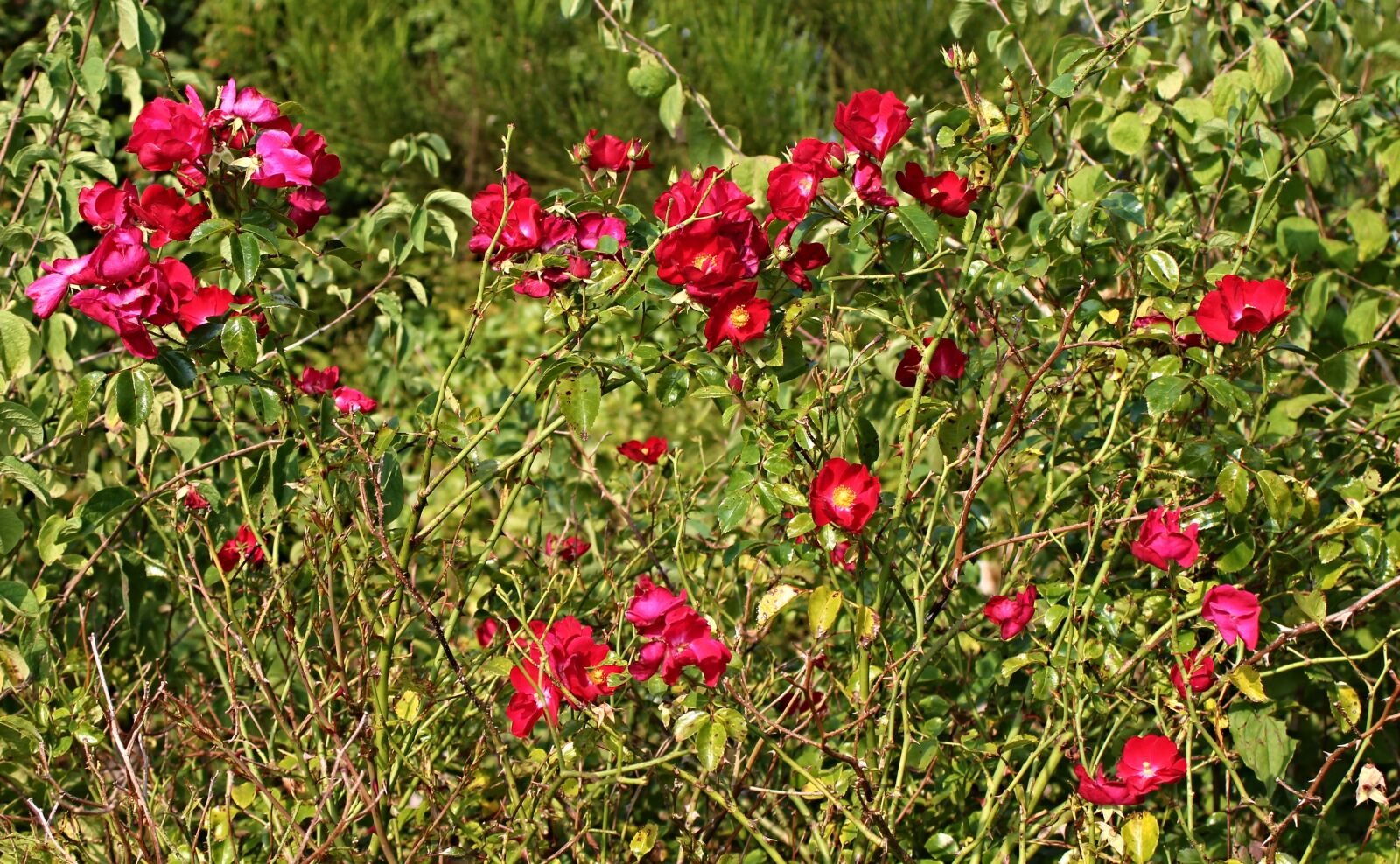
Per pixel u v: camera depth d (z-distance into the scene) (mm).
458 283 5602
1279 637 1458
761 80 5613
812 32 6445
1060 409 1843
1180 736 1540
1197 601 1514
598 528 2266
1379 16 2520
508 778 1509
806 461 1554
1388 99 2314
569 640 1433
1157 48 2430
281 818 1520
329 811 1505
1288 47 2395
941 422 1567
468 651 1902
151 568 1771
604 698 1448
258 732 1858
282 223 1563
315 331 1926
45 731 1627
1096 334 1725
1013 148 1575
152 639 2203
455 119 6594
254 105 1484
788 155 1592
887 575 1558
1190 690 1474
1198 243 1812
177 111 1458
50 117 2061
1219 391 1431
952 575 1587
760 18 6254
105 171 2104
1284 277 2092
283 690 1791
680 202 1548
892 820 1534
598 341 3145
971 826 1696
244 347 1396
